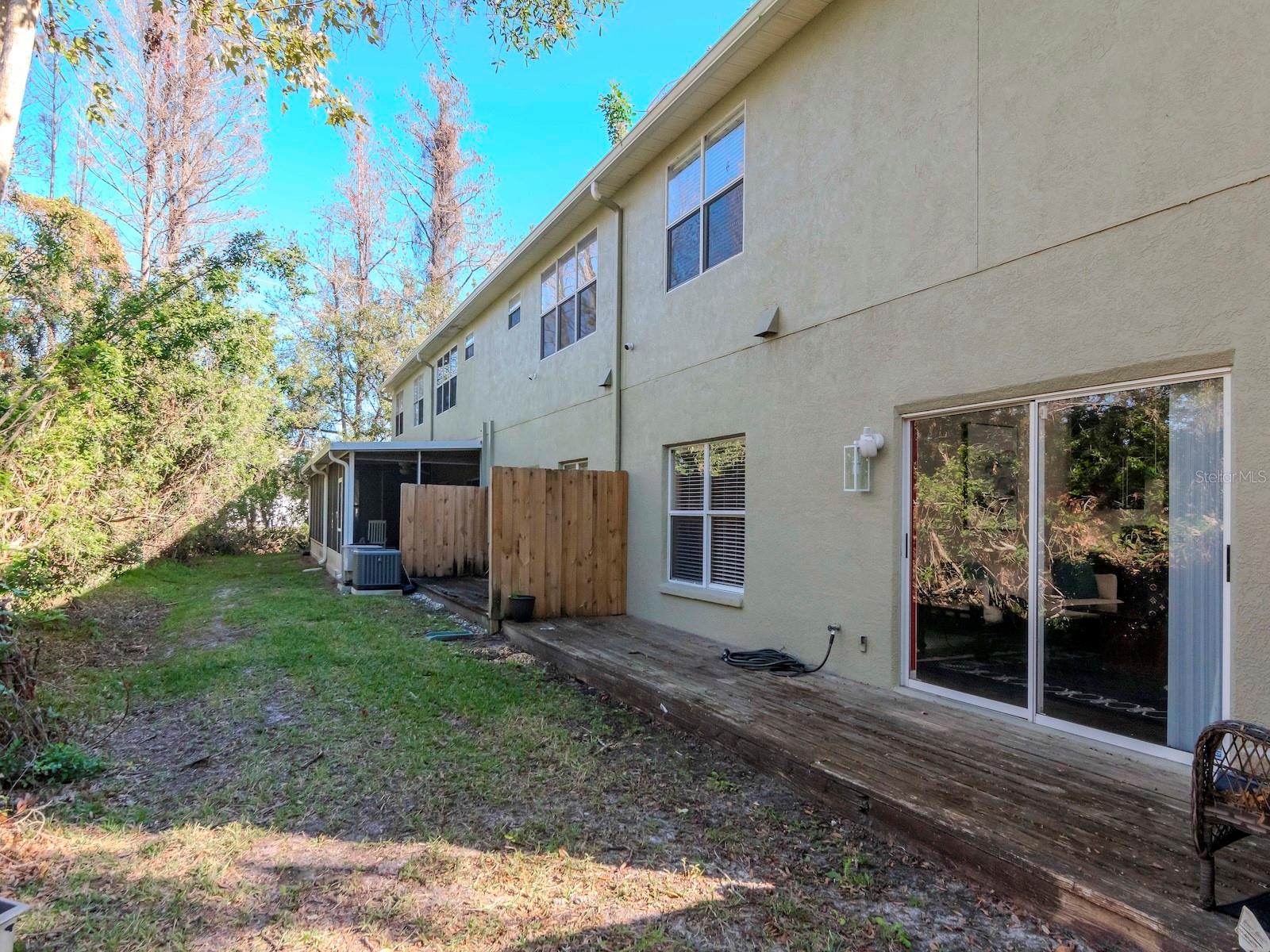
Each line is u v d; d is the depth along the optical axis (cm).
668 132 779
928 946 257
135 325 866
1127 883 255
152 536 1013
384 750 460
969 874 294
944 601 487
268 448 1309
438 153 2753
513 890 298
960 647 476
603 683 594
